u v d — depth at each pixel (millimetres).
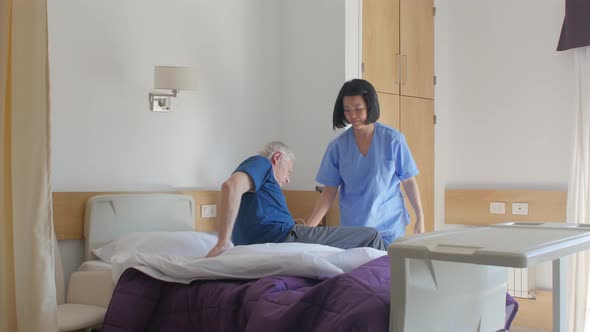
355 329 1507
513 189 4508
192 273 2068
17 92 2037
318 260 1924
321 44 4105
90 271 2789
